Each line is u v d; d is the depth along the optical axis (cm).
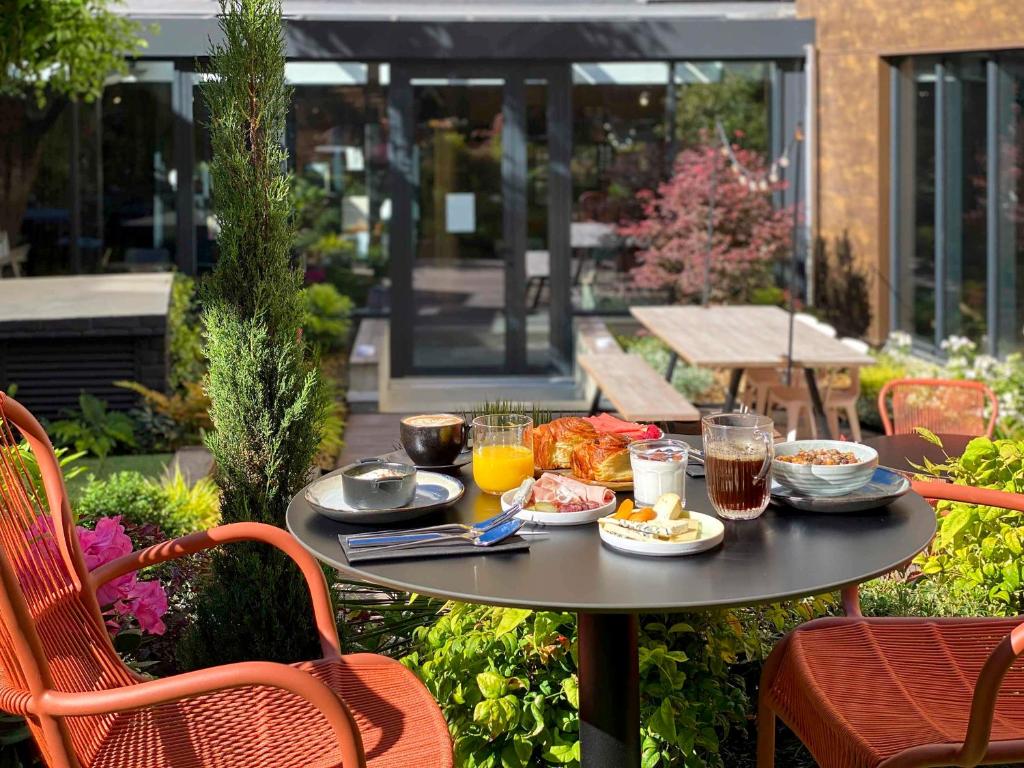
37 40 710
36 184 980
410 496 215
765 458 205
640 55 959
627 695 213
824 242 1001
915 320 947
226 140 268
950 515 324
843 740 196
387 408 888
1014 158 812
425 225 982
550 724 248
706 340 675
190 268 995
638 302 1004
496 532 199
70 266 990
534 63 971
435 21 934
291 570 275
